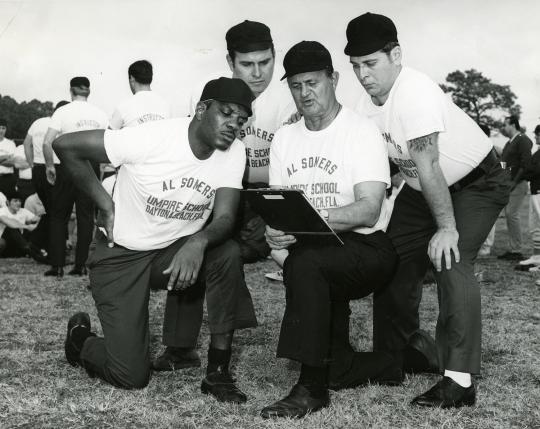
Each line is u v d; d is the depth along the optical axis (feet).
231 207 10.48
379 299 11.51
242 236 13.11
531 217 27.14
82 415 9.46
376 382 10.87
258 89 12.13
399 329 11.50
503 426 9.11
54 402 9.96
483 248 30.04
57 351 13.03
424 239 11.37
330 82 10.16
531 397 10.30
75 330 11.80
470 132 10.53
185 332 11.64
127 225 10.62
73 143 10.21
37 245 28.63
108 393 10.41
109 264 10.66
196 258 9.84
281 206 9.37
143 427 9.04
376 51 10.12
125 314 10.51
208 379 10.30
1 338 14.10
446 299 10.03
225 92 9.73
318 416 9.32
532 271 25.04
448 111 10.33
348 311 10.73
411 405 9.85
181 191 10.28
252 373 11.57
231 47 12.01
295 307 9.55
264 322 15.88
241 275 10.33
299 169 10.50
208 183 10.37
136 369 10.52
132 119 20.66
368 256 10.03
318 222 9.41
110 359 10.52
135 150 10.13
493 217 10.57
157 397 10.22
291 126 10.82
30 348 13.28
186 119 10.47
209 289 10.26
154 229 10.54
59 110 23.61
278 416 9.30
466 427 9.09
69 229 33.83
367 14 10.27
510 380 11.27
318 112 10.13
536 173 26.58
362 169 10.09
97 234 11.13
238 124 9.85
